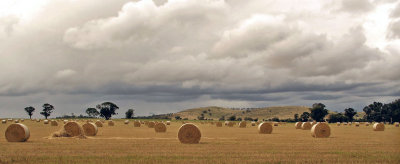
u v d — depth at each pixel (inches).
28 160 738.2
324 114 6284.5
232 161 731.4
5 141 1208.8
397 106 6353.3
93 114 7632.9
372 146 1046.4
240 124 2935.5
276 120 6747.1
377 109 6638.8
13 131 1197.7
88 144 1079.0
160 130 2006.6
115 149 940.6
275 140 1288.1
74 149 937.5
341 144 1109.1
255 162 721.0
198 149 948.0
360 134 1780.3
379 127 2289.6
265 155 823.7
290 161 733.3
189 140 1178.0
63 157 783.1
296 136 1576.0
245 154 843.4
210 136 1558.8
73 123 1364.4
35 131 1918.1
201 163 706.8
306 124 2504.9
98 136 1534.2
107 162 714.2
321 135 1499.8
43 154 833.5
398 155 825.5
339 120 6156.5
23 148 959.6
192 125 1178.0
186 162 716.7
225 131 2108.8
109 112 7249.0
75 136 1357.0
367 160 746.8
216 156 807.1
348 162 721.0
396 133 1887.3
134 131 2053.4
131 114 7081.7
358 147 1016.2
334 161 733.3
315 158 776.3
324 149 959.0
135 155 817.5
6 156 796.0
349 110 6501.0
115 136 1544.0
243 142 1191.6
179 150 922.7
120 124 3582.7
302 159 759.7
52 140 1248.8
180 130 1184.2
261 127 1872.5
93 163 701.9
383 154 845.2
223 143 1151.6
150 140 1267.2
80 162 714.2
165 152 878.4
